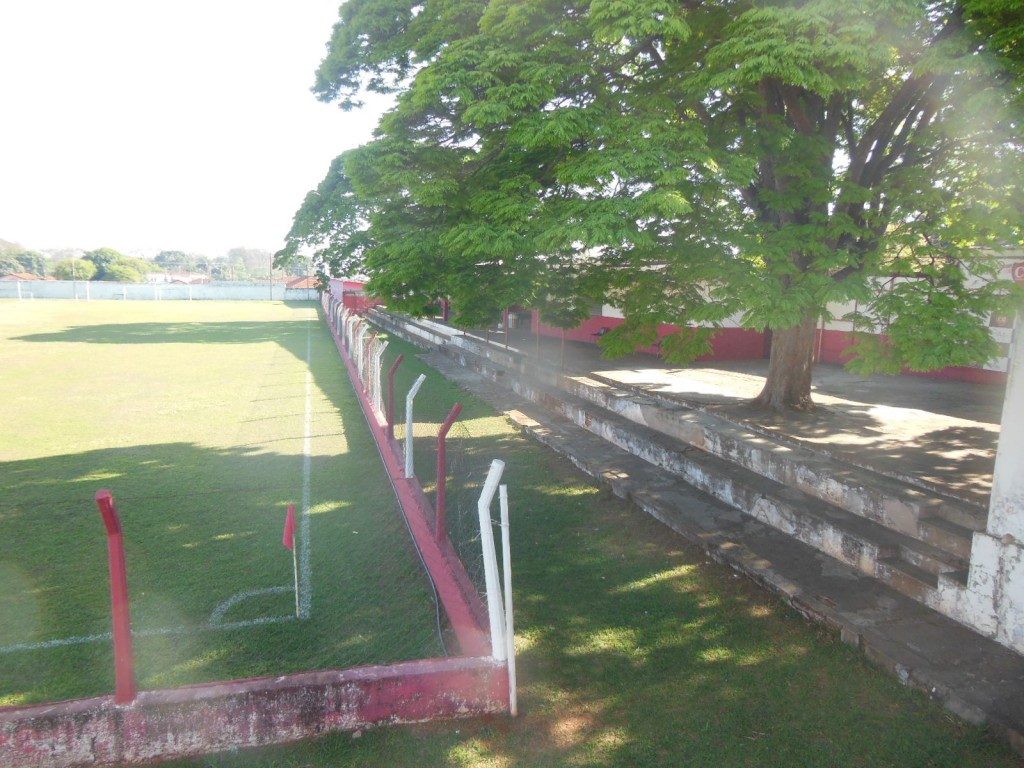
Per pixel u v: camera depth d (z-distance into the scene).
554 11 7.57
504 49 7.31
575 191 7.77
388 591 5.86
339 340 25.30
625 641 5.16
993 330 13.29
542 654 4.96
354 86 16.31
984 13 6.30
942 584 5.26
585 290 8.96
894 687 4.54
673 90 7.63
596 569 6.41
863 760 3.88
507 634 4.15
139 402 14.42
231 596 5.78
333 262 26.97
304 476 9.13
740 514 7.50
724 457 8.74
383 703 4.04
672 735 4.09
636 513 7.84
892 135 9.06
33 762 3.62
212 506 7.98
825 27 5.95
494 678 4.19
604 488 8.70
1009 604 4.73
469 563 6.48
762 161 8.40
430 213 9.09
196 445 10.80
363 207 23.08
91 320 37.44
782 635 5.21
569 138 6.57
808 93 8.47
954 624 5.11
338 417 12.96
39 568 6.30
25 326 32.62
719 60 6.37
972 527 5.77
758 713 4.30
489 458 10.10
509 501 8.25
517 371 16.69
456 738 4.00
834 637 5.14
